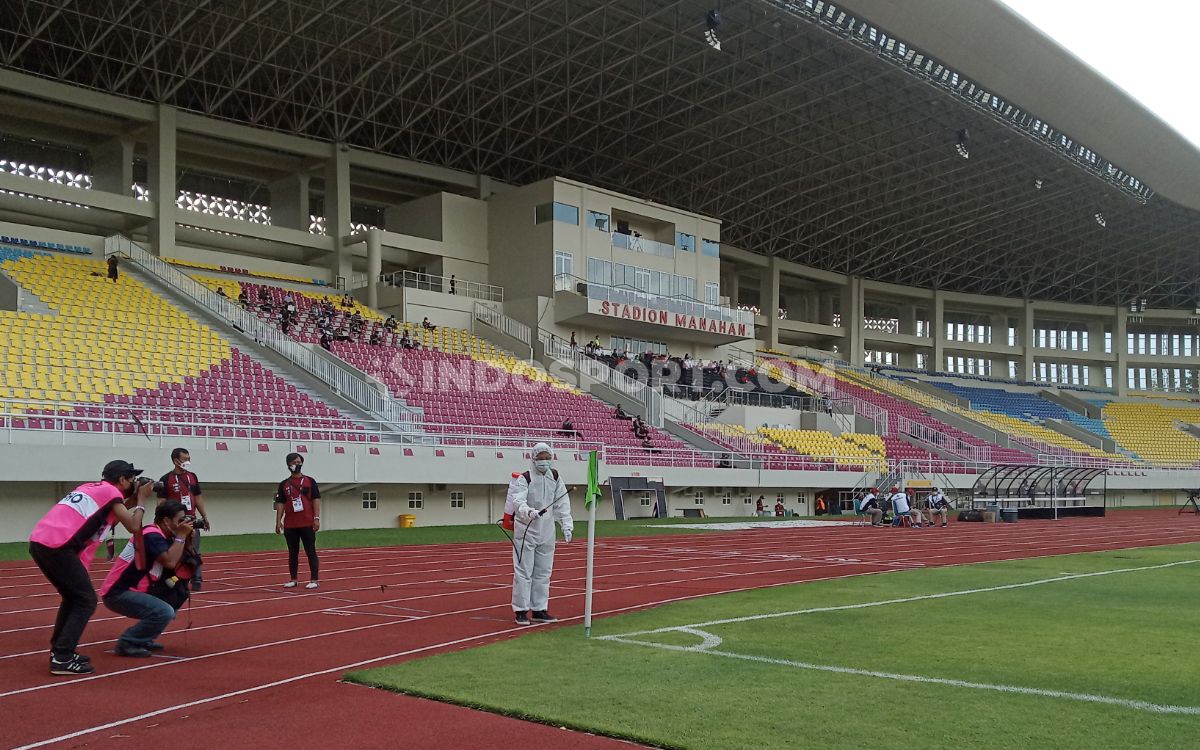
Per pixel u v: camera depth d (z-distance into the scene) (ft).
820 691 24.58
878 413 196.95
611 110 167.73
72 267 128.67
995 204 217.36
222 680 26.48
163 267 136.56
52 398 90.74
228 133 148.05
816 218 221.05
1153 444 253.44
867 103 167.02
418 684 25.36
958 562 66.23
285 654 30.40
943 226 232.94
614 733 20.75
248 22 126.31
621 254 174.09
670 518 128.77
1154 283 279.90
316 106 155.63
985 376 276.82
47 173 151.64
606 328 169.99
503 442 120.88
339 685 25.79
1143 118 185.68
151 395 97.50
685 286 185.47
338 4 125.29
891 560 67.21
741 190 204.95
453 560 65.98
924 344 266.98
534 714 22.21
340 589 48.16
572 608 41.24
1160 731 20.85
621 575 55.52
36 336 102.73
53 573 27.02
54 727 21.66
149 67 138.92
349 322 140.36
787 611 39.65
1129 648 30.94
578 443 127.13
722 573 56.90
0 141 147.02
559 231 164.86
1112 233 240.32
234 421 98.94
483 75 152.56
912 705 23.12
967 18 144.36
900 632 34.06
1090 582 52.16
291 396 109.60
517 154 178.91
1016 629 34.83
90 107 135.33
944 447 197.77
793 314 262.67
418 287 162.81
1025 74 160.45
